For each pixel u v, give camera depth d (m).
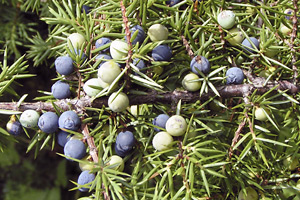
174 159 0.23
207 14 0.26
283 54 0.26
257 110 0.24
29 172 0.47
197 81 0.25
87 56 0.25
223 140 0.26
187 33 0.25
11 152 0.43
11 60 0.39
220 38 0.26
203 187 0.25
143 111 0.27
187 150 0.23
